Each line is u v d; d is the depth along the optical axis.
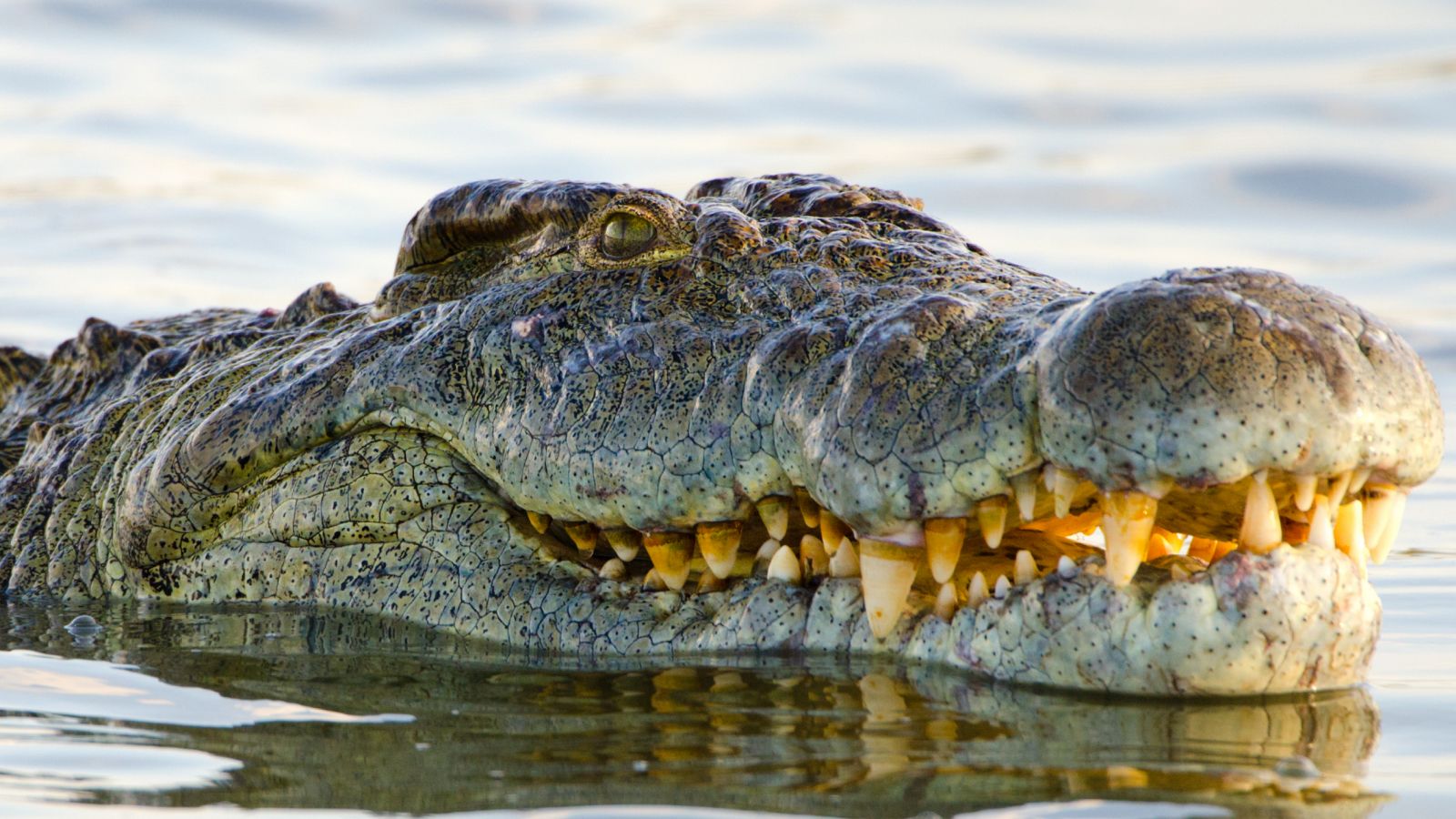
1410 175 55.16
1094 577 14.32
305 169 63.25
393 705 15.05
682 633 16.59
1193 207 54.03
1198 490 14.51
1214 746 13.02
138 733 14.26
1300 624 13.71
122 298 46.59
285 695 15.53
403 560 18.56
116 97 71.06
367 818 11.91
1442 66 68.38
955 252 17.20
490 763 13.11
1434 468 14.20
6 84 72.06
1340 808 11.64
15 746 13.80
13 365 29.91
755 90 71.94
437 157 64.19
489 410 17.67
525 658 16.80
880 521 14.52
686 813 11.76
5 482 23.83
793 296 16.53
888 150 63.53
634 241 18.05
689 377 16.25
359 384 18.61
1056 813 11.54
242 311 29.17
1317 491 14.06
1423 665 16.48
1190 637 13.71
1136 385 13.43
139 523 20.03
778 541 16.09
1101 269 46.62
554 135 66.38
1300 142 59.81
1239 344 13.45
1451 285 44.50
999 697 14.43
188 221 55.75
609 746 13.49
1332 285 44.88
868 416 14.55
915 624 15.73
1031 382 14.03
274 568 19.44
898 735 13.49
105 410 22.86
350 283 48.47
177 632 18.50
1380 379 13.66
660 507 15.98
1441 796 11.88
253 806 12.19
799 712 14.30
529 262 18.75
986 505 14.30
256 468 19.27
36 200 58.47
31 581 21.45
